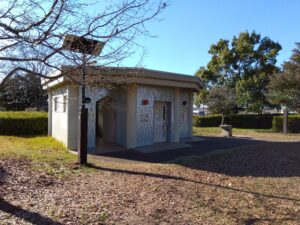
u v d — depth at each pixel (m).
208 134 24.48
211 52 42.00
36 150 14.14
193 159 12.60
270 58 39.84
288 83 28.05
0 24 4.11
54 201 6.67
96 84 6.39
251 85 38.28
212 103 33.22
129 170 10.19
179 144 17.05
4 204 6.36
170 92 17.78
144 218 5.96
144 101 16.31
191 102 20.52
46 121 23.30
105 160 12.29
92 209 6.26
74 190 7.57
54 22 4.26
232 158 13.02
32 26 4.20
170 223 5.80
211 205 6.89
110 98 16.00
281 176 10.09
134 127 15.66
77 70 5.23
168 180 8.88
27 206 6.30
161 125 17.83
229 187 8.48
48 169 9.83
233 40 41.09
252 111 39.16
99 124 19.45
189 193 7.68
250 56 40.00
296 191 8.35
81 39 4.73
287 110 28.41
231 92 33.94
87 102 14.62
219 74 41.84
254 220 6.15
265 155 13.99
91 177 9.02
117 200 6.87
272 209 6.82
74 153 13.52
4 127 22.47
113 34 4.76
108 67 5.72
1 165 10.05
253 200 7.39
